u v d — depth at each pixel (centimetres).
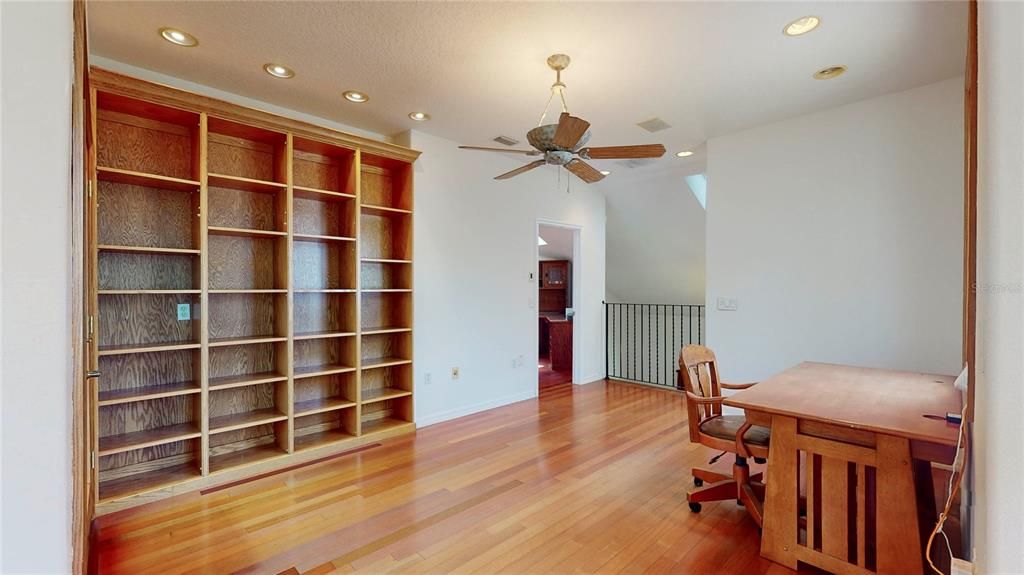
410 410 392
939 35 243
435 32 240
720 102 333
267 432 343
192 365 307
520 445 358
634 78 293
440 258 421
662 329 756
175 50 259
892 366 327
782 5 216
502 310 480
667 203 580
